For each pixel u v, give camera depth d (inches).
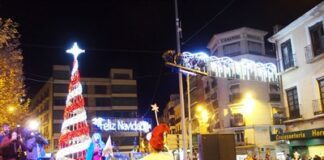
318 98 916.6
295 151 978.1
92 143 562.9
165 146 224.7
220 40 2080.5
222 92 2081.7
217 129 2107.5
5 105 861.2
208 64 663.1
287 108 1030.4
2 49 882.8
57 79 2881.4
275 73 755.4
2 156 356.2
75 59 597.3
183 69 653.3
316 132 864.9
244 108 1968.5
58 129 2805.1
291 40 1020.5
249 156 1247.5
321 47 916.0
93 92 3002.0
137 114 2992.1
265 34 2075.5
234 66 689.0
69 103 585.9
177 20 799.1
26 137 402.0
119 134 2790.4
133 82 3093.0
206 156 337.4
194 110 2507.4
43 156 661.3
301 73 978.7
